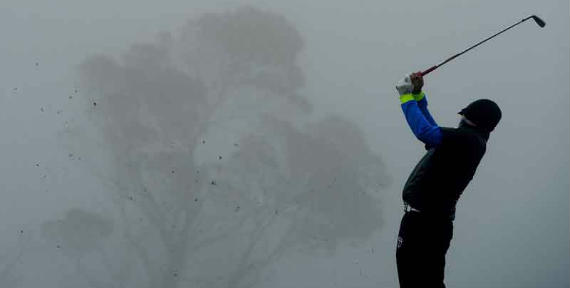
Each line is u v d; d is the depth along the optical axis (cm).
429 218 245
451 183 240
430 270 247
